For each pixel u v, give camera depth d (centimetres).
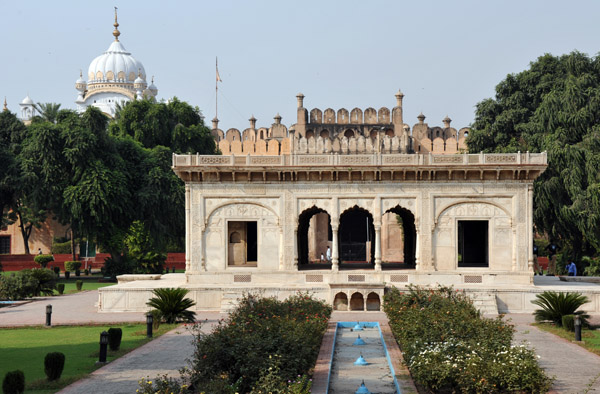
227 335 1947
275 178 3625
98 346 2494
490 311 3353
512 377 1734
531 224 3541
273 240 3628
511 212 3547
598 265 4931
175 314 3059
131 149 5922
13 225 8088
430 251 3562
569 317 2797
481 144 5778
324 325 2681
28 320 3184
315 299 3194
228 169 3588
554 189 4900
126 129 6556
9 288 4069
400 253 7538
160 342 2573
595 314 3356
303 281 3594
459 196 3559
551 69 5803
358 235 7262
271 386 1647
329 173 3591
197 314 3378
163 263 5888
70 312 3484
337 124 8812
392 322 2742
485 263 3831
